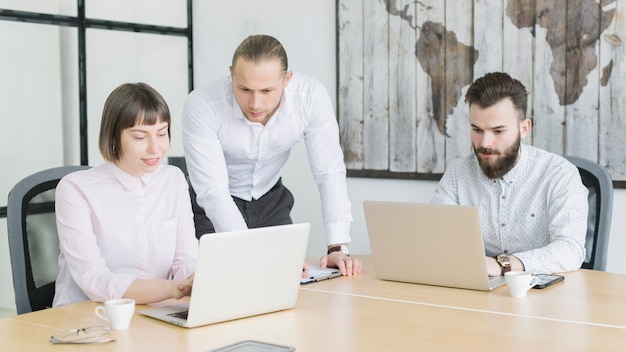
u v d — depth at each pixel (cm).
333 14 439
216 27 488
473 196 294
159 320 196
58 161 438
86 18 445
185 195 248
